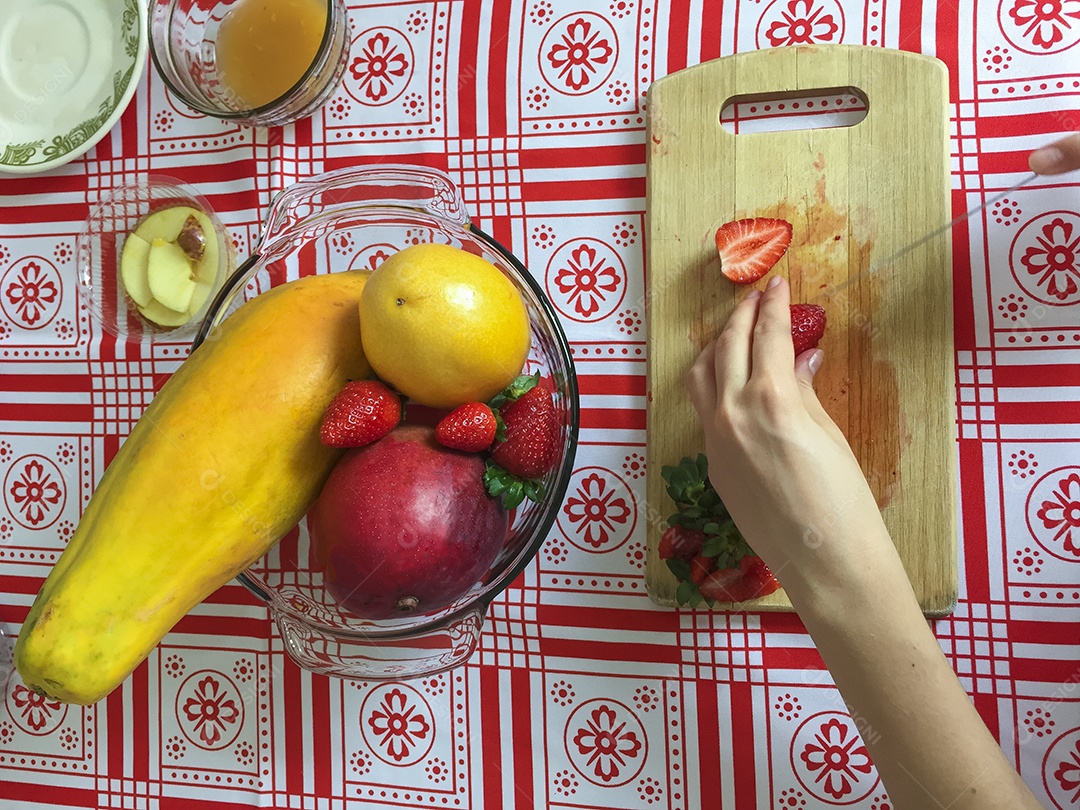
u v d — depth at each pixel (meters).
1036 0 0.48
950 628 0.49
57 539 0.57
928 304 0.48
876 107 0.49
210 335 0.44
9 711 0.58
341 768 0.54
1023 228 0.49
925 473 0.48
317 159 0.55
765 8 0.51
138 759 0.56
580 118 0.53
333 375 0.42
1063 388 0.48
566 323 0.53
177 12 0.52
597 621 0.52
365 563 0.40
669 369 0.50
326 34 0.50
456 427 0.40
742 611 0.50
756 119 0.51
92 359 0.57
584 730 0.52
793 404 0.43
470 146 0.54
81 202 0.57
